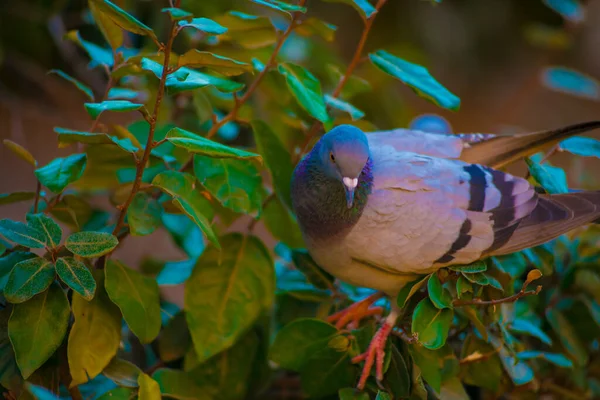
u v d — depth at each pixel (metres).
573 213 6.18
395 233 6.11
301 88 6.05
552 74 10.52
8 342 5.44
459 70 16.44
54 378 5.64
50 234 5.20
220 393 6.48
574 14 9.85
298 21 6.39
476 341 6.20
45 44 10.11
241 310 6.18
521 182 6.31
